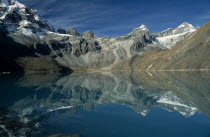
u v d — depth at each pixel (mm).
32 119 38906
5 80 142750
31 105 52500
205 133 30641
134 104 53312
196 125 34125
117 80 147625
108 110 46531
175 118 38469
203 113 41094
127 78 169750
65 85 110000
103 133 31578
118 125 35312
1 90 84375
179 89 79750
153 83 111750
